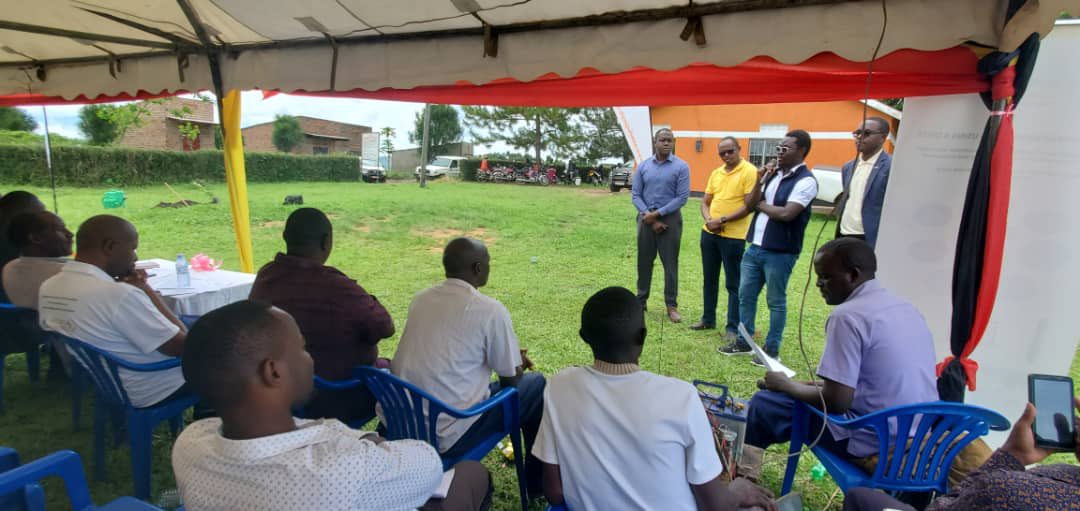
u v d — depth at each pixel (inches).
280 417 41.6
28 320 123.0
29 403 128.9
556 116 1016.2
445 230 433.4
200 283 135.3
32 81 167.5
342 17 108.7
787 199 158.9
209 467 40.4
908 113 111.4
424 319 86.7
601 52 98.5
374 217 486.9
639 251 212.2
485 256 93.3
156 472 104.0
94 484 99.0
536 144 1063.6
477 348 85.4
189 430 43.7
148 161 743.1
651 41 94.0
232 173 173.2
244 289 137.5
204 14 116.2
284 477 39.5
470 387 86.4
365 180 1000.2
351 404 94.0
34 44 145.9
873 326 79.7
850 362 79.4
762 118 328.8
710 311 195.9
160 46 136.4
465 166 1084.5
